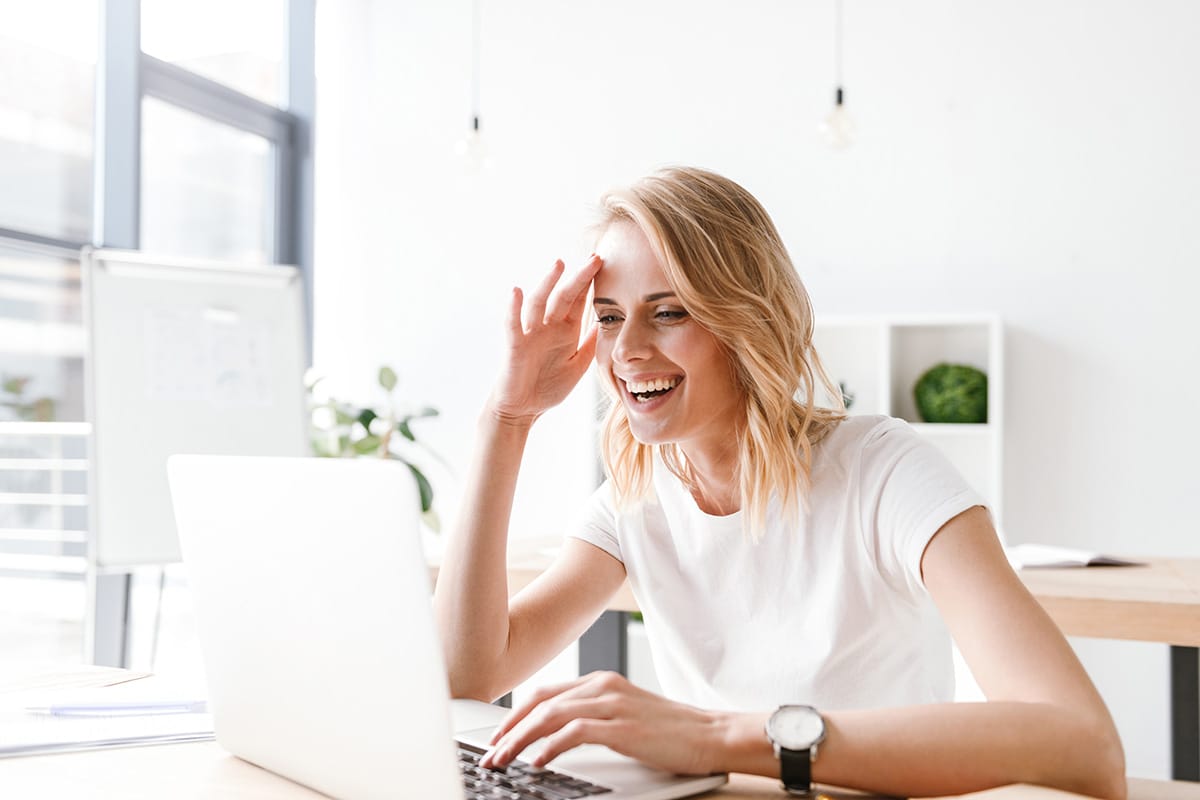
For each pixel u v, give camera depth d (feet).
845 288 12.05
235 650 2.97
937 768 2.62
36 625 11.23
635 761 2.90
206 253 13.37
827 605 3.86
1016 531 11.27
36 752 3.19
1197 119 10.84
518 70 13.82
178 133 12.89
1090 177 11.16
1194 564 7.00
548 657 4.19
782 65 12.46
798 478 3.85
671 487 4.21
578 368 4.13
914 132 11.84
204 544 3.00
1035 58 11.41
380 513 2.37
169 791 2.83
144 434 9.67
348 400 14.34
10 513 10.94
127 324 9.77
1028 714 2.71
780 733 2.71
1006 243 11.43
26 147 11.02
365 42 14.53
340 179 14.53
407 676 2.37
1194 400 10.75
